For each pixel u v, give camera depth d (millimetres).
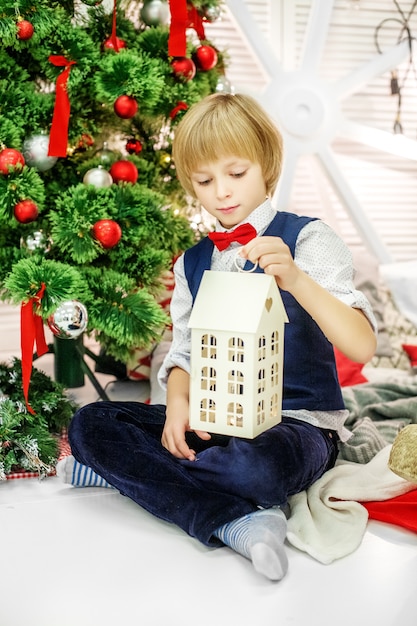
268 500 1332
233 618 1114
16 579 1235
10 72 1812
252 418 1273
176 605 1152
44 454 1689
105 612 1135
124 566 1276
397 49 2770
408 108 2910
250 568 1267
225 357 1279
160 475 1391
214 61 2037
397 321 2439
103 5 1840
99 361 2285
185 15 1826
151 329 1794
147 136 2082
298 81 2688
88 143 1972
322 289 1328
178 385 1532
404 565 1268
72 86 1781
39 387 1879
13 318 2674
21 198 1697
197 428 1324
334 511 1427
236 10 2605
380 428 1849
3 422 1671
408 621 1099
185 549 1339
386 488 1477
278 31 2703
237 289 1292
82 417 1461
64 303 1655
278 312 1323
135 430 1447
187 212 2223
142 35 1921
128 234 1827
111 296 1792
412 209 2984
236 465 1333
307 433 1432
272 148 1518
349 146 2902
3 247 1864
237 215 1486
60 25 1754
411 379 2152
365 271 2496
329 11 2635
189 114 1495
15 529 1426
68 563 1288
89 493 1605
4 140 1716
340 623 1097
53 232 1762
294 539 1322
